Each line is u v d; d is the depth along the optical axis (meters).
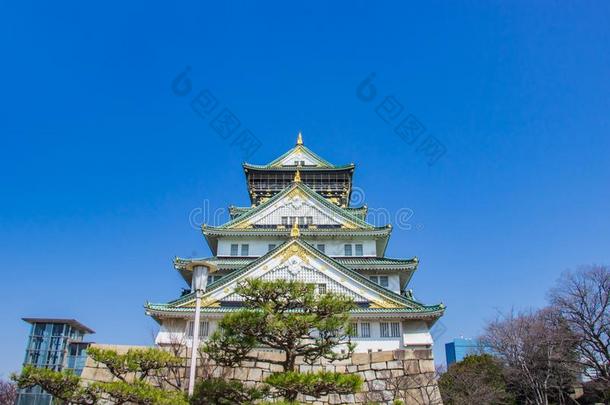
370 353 31.66
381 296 44.28
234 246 55.12
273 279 45.22
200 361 29.92
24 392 63.56
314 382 20.52
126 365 24.59
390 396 29.98
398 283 51.38
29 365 21.14
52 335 85.75
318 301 23.66
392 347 41.81
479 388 51.03
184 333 40.22
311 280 45.16
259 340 23.42
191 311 41.38
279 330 22.52
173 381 29.02
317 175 70.56
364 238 55.09
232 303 43.00
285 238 55.16
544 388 54.25
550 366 54.53
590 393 57.91
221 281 44.19
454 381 52.69
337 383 20.44
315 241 55.38
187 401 21.67
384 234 54.62
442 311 42.09
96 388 21.11
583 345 55.69
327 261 45.94
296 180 60.47
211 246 58.38
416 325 43.53
